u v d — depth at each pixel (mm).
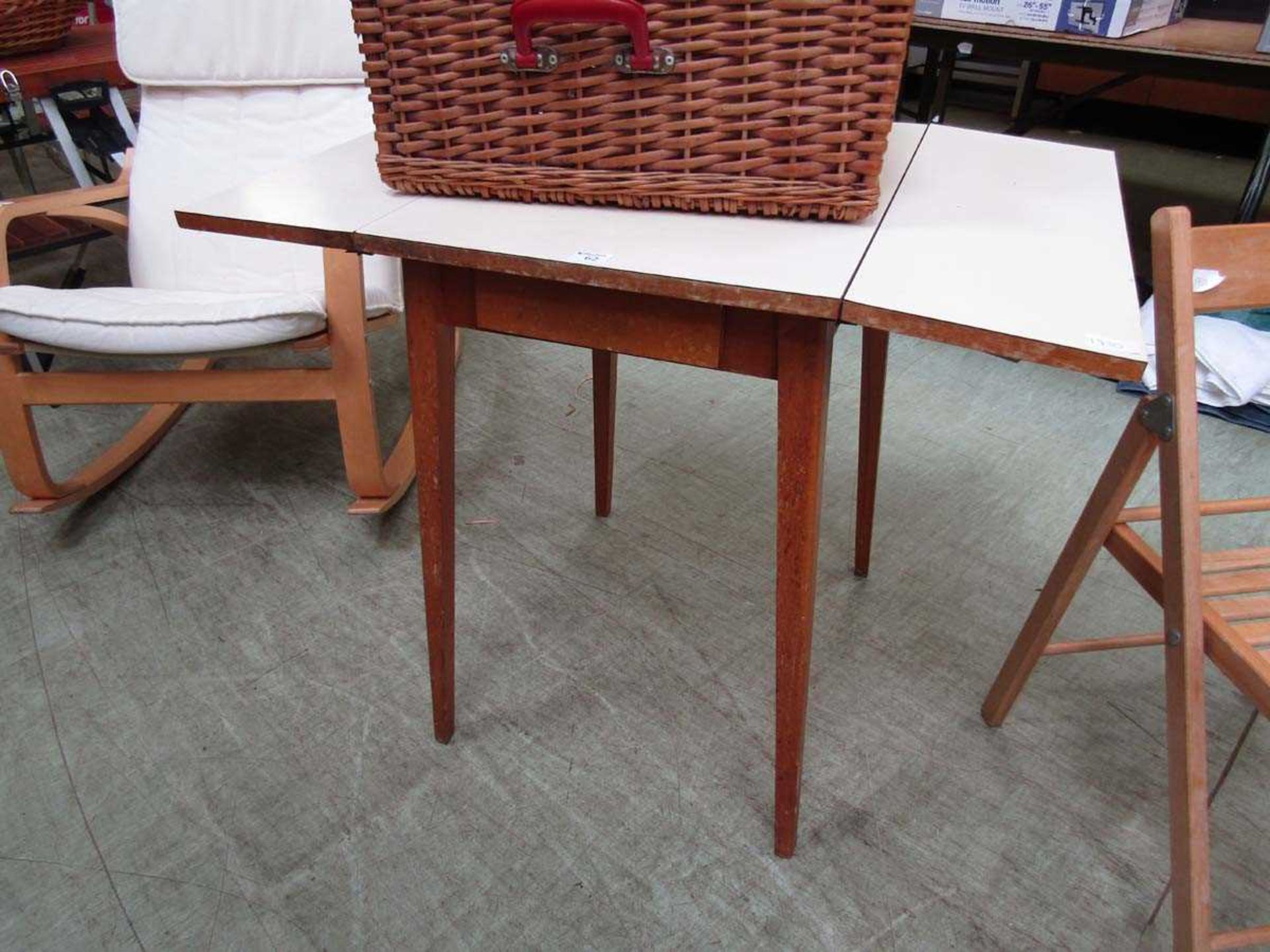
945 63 1938
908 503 1498
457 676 1179
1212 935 767
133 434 1601
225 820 997
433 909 911
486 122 717
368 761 1064
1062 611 964
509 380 1862
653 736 1097
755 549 1404
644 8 614
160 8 1534
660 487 1543
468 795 1025
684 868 949
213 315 1182
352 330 1238
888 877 940
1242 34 1649
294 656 1207
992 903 915
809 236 678
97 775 1044
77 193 1543
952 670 1188
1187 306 688
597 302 723
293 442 1666
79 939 884
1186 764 750
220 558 1379
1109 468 850
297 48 1565
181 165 1621
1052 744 1086
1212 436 1660
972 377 1878
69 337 1198
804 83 626
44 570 1352
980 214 727
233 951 875
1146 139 3398
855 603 1295
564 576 1346
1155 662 1198
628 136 688
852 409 1756
